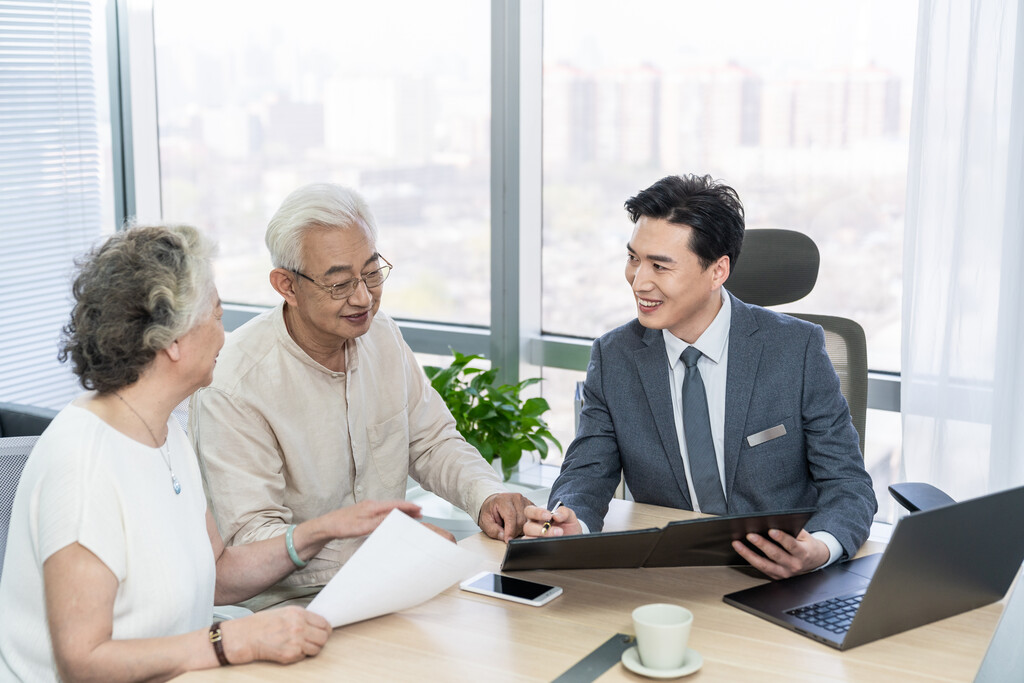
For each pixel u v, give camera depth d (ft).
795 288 7.79
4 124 12.16
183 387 5.25
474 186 11.71
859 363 7.68
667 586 5.65
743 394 6.76
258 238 13.24
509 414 9.97
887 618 4.90
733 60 10.21
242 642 4.75
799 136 10.03
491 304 11.59
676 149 10.68
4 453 6.52
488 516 6.61
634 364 7.03
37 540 4.96
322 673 4.65
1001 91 8.13
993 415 8.44
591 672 4.63
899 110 9.53
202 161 13.43
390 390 7.26
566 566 5.37
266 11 12.57
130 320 4.92
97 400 5.18
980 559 5.12
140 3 13.28
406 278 12.37
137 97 13.44
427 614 5.30
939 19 8.26
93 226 13.42
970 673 4.58
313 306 6.41
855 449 6.70
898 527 4.61
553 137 11.33
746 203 10.41
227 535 6.45
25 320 12.64
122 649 4.73
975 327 8.48
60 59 12.78
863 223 9.89
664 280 6.48
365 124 12.21
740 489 6.83
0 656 5.18
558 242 11.56
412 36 11.73
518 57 10.91
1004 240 8.21
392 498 7.32
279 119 12.76
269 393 6.65
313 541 5.86
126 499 4.97
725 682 4.50
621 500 7.09
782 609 5.25
